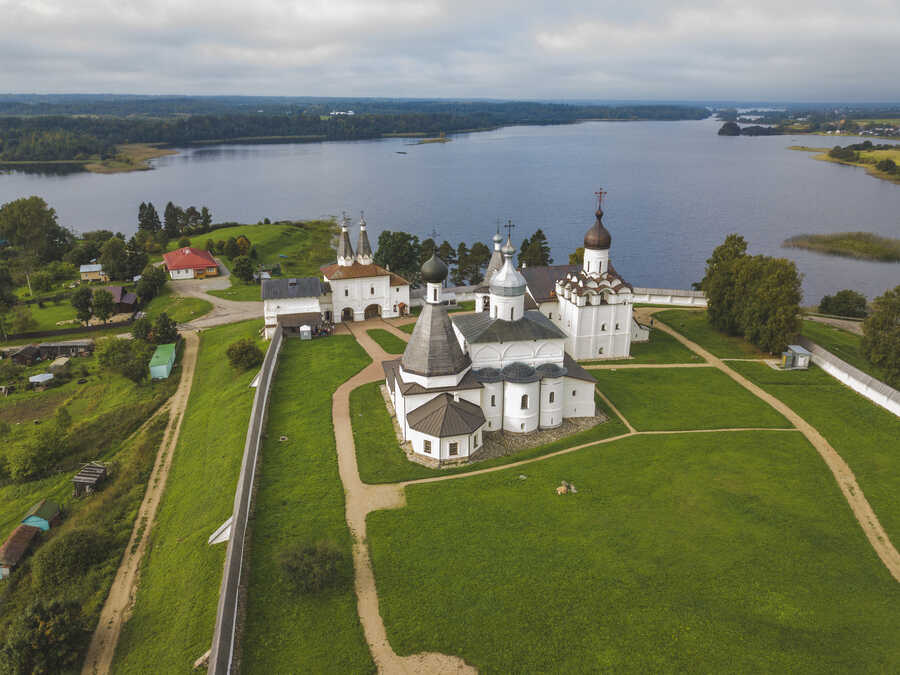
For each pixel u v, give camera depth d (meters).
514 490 53.50
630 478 55.66
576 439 63.47
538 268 96.38
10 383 91.56
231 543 43.50
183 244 171.25
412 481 55.09
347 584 42.31
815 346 85.38
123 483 63.47
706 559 44.78
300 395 73.81
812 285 160.75
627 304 86.19
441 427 57.09
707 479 55.59
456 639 37.94
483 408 63.97
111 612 46.47
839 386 77.19
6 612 48.19
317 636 38.16
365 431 64.06
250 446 57.16
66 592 48.84
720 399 73.44
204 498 56.75
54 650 40.94
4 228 165.88
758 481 55.34
